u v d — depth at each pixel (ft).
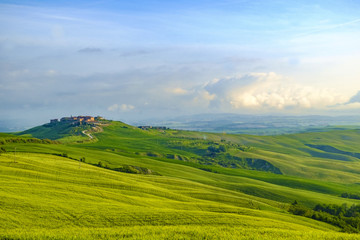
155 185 446.19
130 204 293.02
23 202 232.53
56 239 161.79
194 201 374.63
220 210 325.83
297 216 368.27
